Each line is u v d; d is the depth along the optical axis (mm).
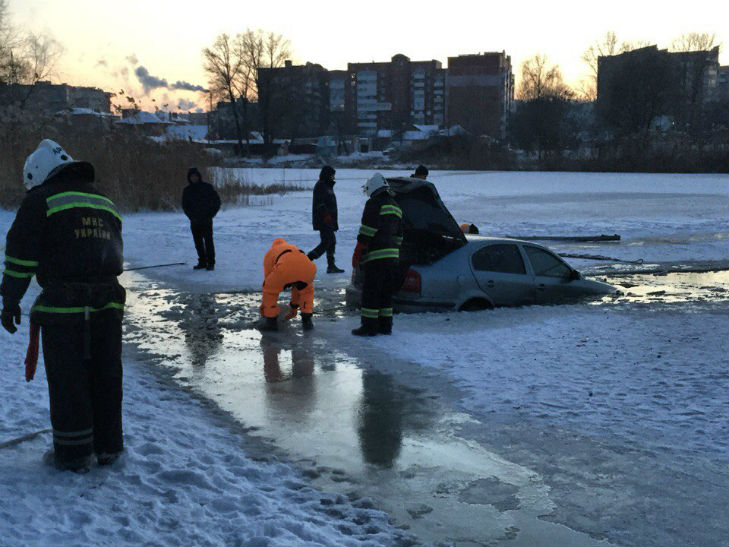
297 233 19125
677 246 17125
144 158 26016
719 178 51844
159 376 6559
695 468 4332
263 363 7000
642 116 93438
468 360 6961
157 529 3512
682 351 7148
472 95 150125
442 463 4508
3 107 25250
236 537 3447
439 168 81750
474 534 3572
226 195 27500
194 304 10195
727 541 3467
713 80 160125
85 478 4047
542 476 4281
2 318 3980
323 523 3646
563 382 6172
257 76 110875
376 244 7926
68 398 4027
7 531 3303
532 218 24000
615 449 4668
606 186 43562
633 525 3646
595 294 10430
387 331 8141
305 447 4805
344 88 179625
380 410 5559
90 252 3986
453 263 9344
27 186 4176
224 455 4586
